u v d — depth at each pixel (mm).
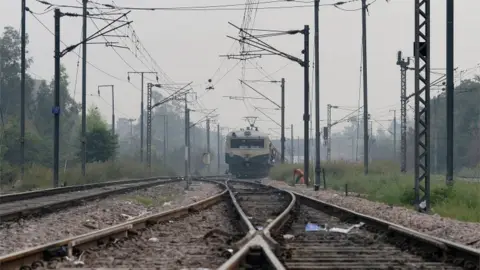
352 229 23797
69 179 65625
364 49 69000
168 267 13562
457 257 14961
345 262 14531
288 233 21828
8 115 120188
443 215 30688
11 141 95062
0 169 64562
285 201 40781
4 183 63781
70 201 34219
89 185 54688
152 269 13164
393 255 15945
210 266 13750
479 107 124562
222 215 30531
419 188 32188
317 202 35500
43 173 66375
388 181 52719
